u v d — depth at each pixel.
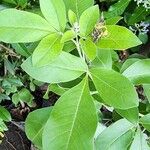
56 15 0.27
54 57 0.26
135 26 0.48
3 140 0.54
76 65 0.27
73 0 0.30
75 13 0.30
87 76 0.27
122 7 0.43
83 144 0.26
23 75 0.47
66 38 0.26
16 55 0.44
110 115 0.40
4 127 0.45
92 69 0.27
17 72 0.48
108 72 0.27
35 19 0.26
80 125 0.26
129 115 0.30
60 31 0.27
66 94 0.27
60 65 0.27
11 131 0.55
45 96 0.35
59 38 0.27
